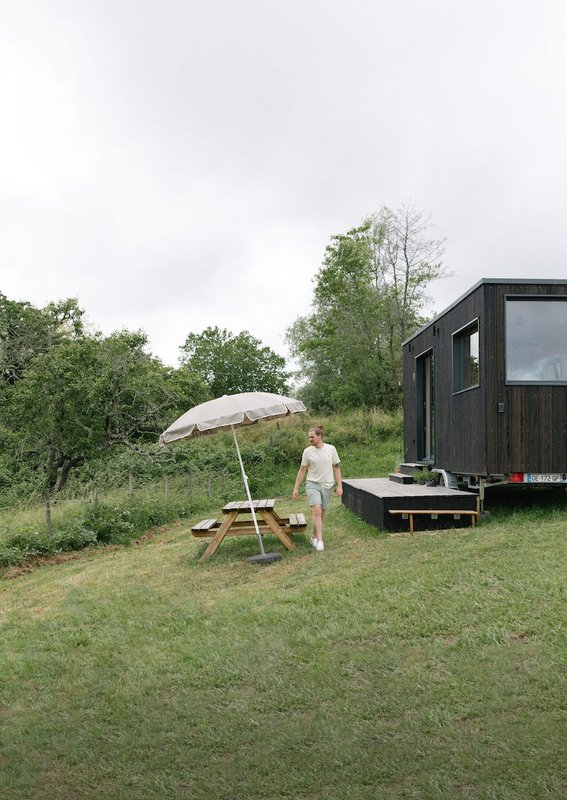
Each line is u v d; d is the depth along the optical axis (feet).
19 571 30.17
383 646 15.51
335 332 112.98
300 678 14.21
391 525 29.27
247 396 28.14
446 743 11.16
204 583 23.61
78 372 55.88
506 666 13.88
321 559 25.40
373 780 10.21
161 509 45.11
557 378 30.86
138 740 11.92
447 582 19.71
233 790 10.17
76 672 15.51
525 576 19.43
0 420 60.39
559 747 10.73
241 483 61.26
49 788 10.49
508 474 30.32
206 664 15.28
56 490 58.49
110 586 24.36
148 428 65.46
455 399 35.32
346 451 75.36
